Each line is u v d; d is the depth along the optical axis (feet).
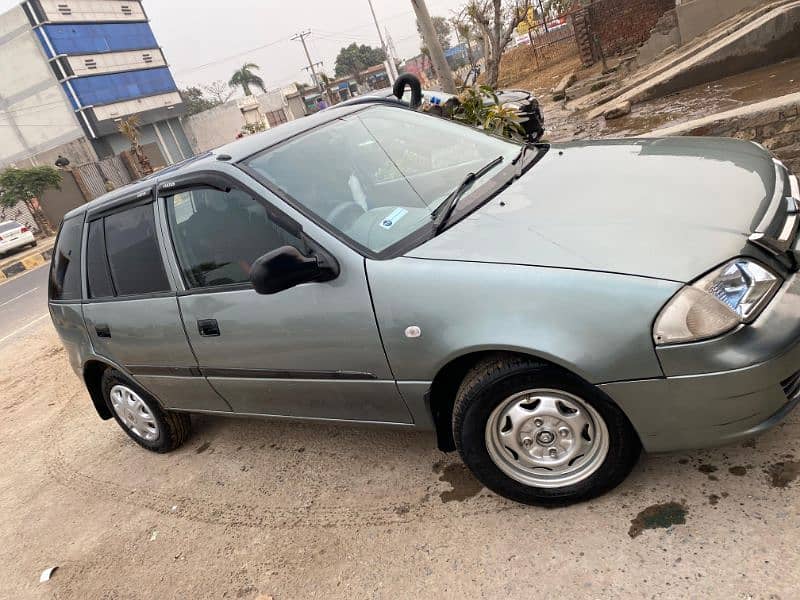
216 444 13.26
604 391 6.97
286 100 247.09
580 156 10.11
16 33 153.07
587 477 7.85
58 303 13.33
